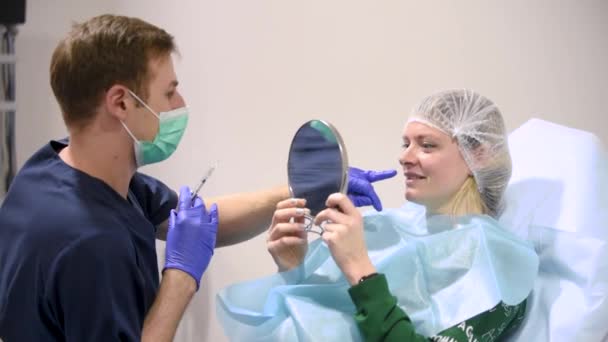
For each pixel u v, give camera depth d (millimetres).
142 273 1257
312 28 2092
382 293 1168
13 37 1997
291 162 1341
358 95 2090
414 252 1305
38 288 1145
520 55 2014
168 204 1576
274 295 1314
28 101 2154
